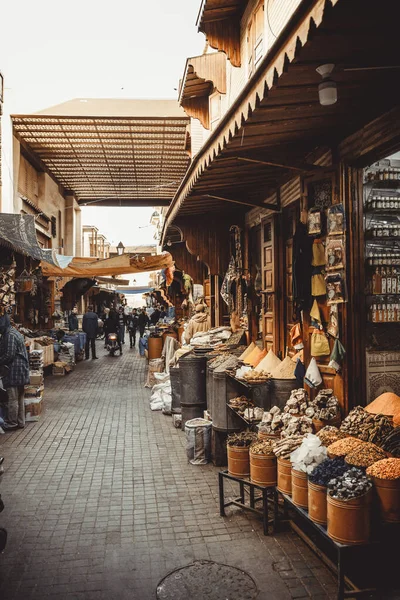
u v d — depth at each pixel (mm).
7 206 12828
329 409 4598
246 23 7938
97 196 23656
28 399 8766
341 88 3328
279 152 4828
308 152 4934
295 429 4414
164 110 13539
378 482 3221
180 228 9094
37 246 8391
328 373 4875
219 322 10359
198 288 14719
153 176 19609
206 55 9352
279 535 4227
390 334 4793
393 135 3775
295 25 2463
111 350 20984
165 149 16188
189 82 9984
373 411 4379
